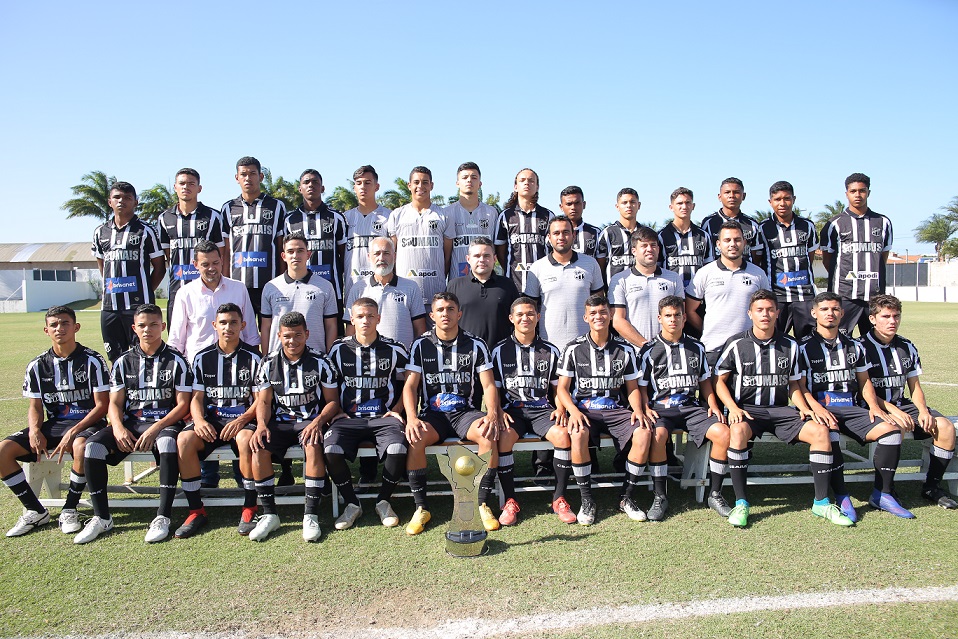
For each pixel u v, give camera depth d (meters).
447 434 4.54
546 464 5.04
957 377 9.41
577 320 5.34
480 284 5.34
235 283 5.38
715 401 4.70
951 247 50.84
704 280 5.46
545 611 3.04
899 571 3.41
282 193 34.69
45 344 15.68
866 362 4.75
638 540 3.88
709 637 2.81
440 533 4.06
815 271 34.69
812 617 2.96
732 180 6.03
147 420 4.50
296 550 3.80
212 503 4.19
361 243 6.15
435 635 2.86
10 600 3.21
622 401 4.72
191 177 5.89
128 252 5.93
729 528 4.07
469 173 6.08
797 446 6.12
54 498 4.52
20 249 59.22
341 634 2.87
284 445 4.29
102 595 3.26
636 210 5.95
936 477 4.49
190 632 2.91
